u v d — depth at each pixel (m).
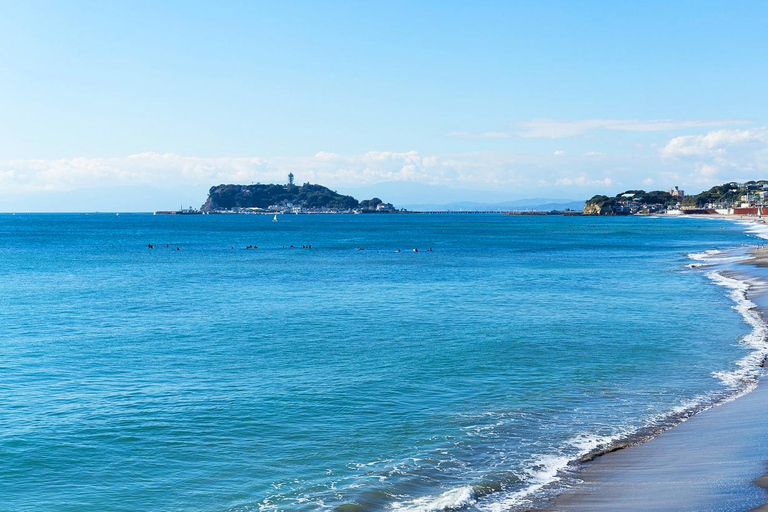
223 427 19.80
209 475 16.39
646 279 62.97
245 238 174.62
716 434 18.19
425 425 19.95
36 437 18.94
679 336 33.50
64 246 134.38
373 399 22.61
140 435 19.11
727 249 108.88
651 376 25.42
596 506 13.99
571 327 36.38
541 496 14.82
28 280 66.12
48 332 35.72
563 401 22.30
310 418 20.61
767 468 15.22
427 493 15.23
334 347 31.22
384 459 17.34
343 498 14.99
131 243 147.62
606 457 17.19
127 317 40.94
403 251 115.56
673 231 197.38
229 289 56.88
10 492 15.46
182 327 37.12
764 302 45.38
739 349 30.19
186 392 23.55
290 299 49.56
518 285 58.50
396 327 36.72
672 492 14.31
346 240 162.25
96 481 16.05
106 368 27.20
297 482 15.94
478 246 130.62
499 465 16.83
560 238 163.12
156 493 15.41
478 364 27.53
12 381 25.11
